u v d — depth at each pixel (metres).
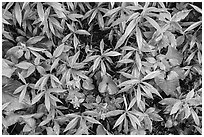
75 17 1.86
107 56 1.93
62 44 1.86
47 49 1.93
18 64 1.83
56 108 2.00
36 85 1.87
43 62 1.90
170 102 2.03
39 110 2.00
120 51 1.98
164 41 1.91
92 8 1.91
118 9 1.80
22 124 2.05
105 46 2.02
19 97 1.85
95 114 1.99
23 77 1.85
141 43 1.79
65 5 1.89
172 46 1.95
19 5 1.77
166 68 2.00
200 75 2.07
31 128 1.99
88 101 2.03
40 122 2.03
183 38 1.96
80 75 1.92
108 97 2.04
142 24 1.89
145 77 1.90
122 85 1.93
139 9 1.84
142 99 2.04
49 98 1.95
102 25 1.89
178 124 2.18
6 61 1.83
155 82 2.02
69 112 2.08
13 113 1.94
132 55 1.98
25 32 1.89
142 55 1.92
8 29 1.90
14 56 1.85
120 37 1.94
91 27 1.97
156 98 2.13
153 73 1.90
